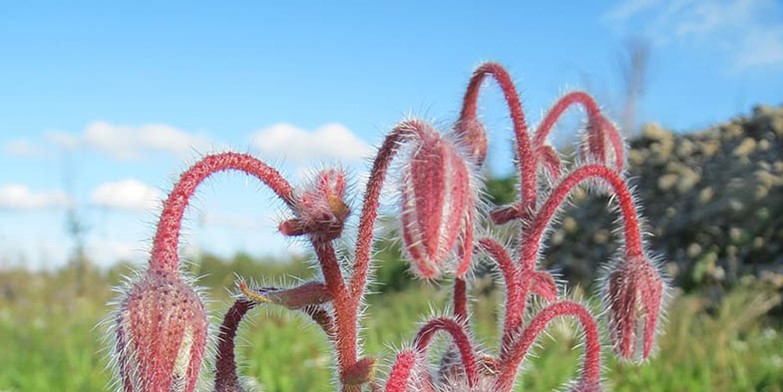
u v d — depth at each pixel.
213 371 0.10
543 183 0.14
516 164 0.12
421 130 0.10
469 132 0.12
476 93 0.12
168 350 0.09
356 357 0.10
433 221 0.09
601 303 0.12
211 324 0.09
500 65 0.12
